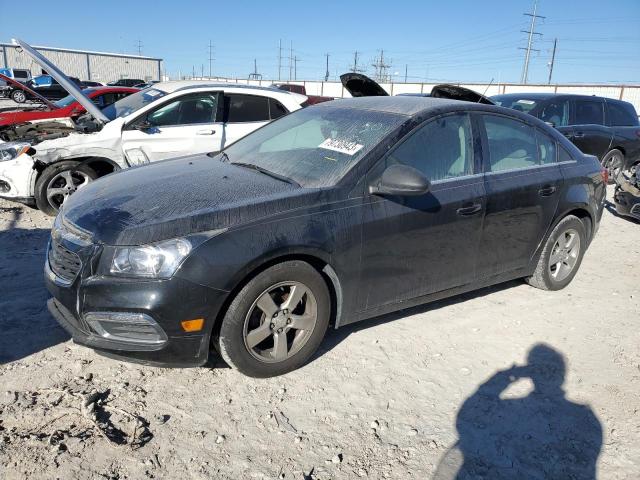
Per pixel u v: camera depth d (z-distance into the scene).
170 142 6.64
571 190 4.46
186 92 6.74
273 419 2.84
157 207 2.96
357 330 3.83
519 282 4.93
